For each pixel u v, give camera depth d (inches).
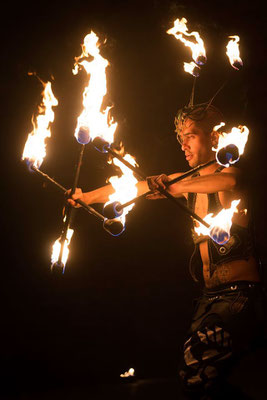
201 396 105.7
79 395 223.9
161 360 340.8
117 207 117.5
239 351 106.8
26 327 325.4
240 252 112.7
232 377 241.9
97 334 338.3
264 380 227.1
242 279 111.3
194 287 365.7
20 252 335.3
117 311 351.6
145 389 233.9
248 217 115.3
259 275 113.1
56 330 330.3
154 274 365.1
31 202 335.0
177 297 363.9
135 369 325.4
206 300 114.0
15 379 291.3
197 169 112.7
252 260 113.3
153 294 361.4
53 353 317.4
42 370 303.9
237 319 107.6
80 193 133.4
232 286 111.0
